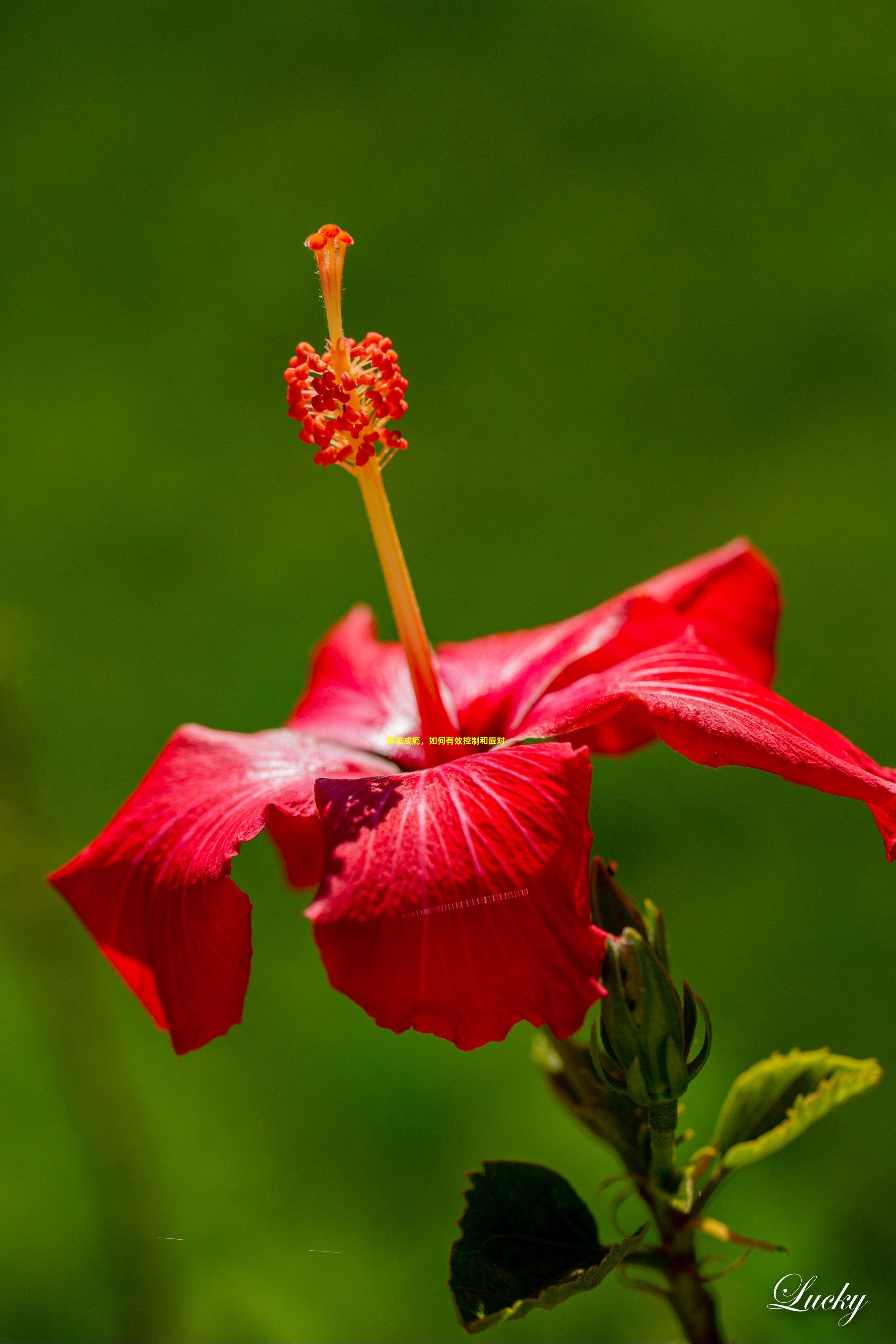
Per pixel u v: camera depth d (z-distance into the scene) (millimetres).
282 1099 1180
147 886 681
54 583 1778
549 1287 645
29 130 2602
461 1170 1091
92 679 1618
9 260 2301
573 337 1957
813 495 1697
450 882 642
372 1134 1137
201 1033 665
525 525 1760
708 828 1400
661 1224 667
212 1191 1086
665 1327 936
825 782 658
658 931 664
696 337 1947
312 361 699
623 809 1434
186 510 1851
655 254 2066
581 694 698
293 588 1718
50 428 1990
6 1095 1186
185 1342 920
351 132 2412
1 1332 971
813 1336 909
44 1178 1103
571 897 640
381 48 2598
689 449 1818
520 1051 1206
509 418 1914
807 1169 1060
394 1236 1041
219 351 2072
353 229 2229
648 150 2266
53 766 1511
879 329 1896
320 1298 991
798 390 1818
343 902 643
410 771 726
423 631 706
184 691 1591
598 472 1762
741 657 757
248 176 2363
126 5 2926
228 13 2812
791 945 1256
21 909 926
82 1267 1021
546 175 2252
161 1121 1152
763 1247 663
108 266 2268
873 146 2162
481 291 2068
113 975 1273
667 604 744
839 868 1333
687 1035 655
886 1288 950
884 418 1783
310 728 750
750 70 2352
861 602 1561
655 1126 659
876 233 2023
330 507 1832
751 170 2189
